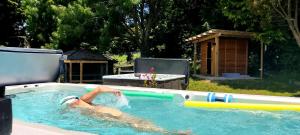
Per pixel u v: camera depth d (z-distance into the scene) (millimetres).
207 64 20922
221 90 15344
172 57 26078
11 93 9375
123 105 7684
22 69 2580
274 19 17016
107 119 5945
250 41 20672
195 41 21141
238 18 18766
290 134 5336
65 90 10391
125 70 24422
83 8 20375
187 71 13156
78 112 6438
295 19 15883
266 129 5645
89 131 5289
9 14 24719
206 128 5711
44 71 2738
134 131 5254
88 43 21734
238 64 19672
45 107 7449
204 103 7484
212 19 23031
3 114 2646
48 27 22656
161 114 6820
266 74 20234
